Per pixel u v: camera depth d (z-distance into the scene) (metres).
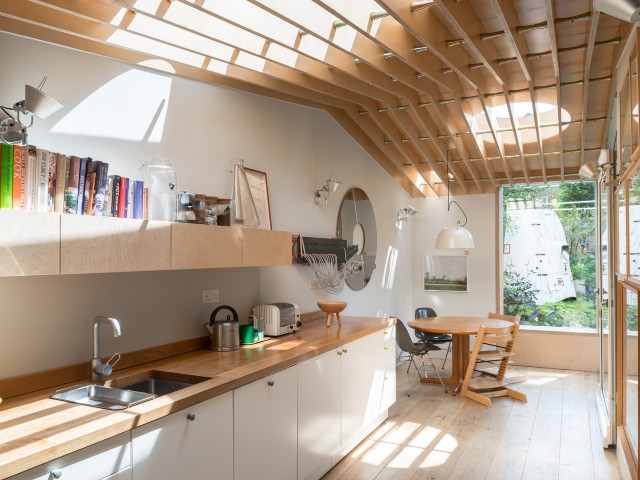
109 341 2.79
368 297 6.20
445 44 3.33
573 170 6.80
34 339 2.42
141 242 2.47
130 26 2.56
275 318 3.86
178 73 3.24
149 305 3.05
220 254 3.02
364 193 6.12
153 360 3.03
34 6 2.31
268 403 2.89
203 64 3.25
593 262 7.09
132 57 2.92
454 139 5.20
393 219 7.06
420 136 5.54
